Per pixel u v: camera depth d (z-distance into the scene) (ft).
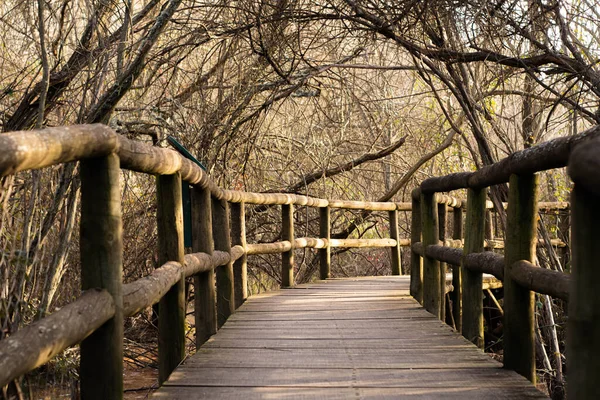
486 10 18.29
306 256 37.06
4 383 5.05
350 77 31.35
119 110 21.36
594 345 4.34
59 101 18.07
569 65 17.75
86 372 7.77
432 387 10.25
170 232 11.68
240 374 11.18
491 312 27.96
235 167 29.40
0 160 5.00
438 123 35.58
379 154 33.14
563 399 19.27
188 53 24.23
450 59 19.58
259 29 22.34
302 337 14.53
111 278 7.80
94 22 17.66
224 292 18.33
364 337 14.46
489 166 12.16
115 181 7.89
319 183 35.12
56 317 6.28
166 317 11.50
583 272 4.38
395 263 32.17
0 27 19.49
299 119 32.01
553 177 33.88
